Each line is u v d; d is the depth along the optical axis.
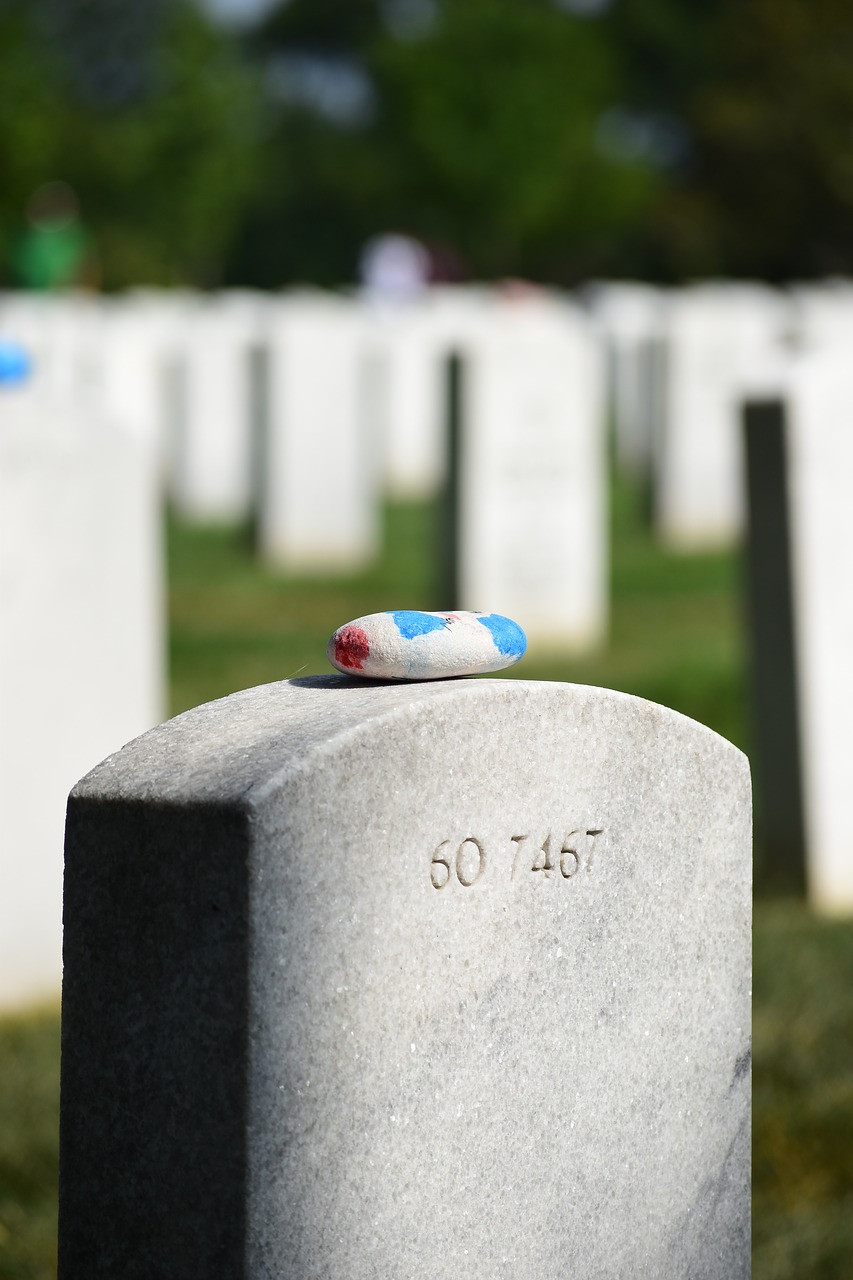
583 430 12.08
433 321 23.19
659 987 2.94
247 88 44.28
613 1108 2.87
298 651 11.31
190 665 10.73
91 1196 2.47
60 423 5.71
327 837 2.37
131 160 42.34
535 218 47.44
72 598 5.78
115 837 2.40
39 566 5.68
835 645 6.71
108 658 5.90
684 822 2.96
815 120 50.44
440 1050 2.55
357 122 75.19
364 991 2.43
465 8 47.88
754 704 6.95
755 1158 4.59
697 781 2.97
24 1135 4.62
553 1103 2.75
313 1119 2.39
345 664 2.68
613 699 2.80
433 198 48.09
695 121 53.59
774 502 6.70
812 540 6.63
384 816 2.44
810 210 52.19
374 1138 2.47
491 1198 2.65
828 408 6.61
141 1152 2.42
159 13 47.00
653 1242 2.98
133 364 17.94
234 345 19.23
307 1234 2.40
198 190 43.41
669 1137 2.99
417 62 47.66
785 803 6.85
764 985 5.72
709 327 17.06
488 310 26.30
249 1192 2.34
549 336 11.98
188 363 19.16
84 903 2.43
